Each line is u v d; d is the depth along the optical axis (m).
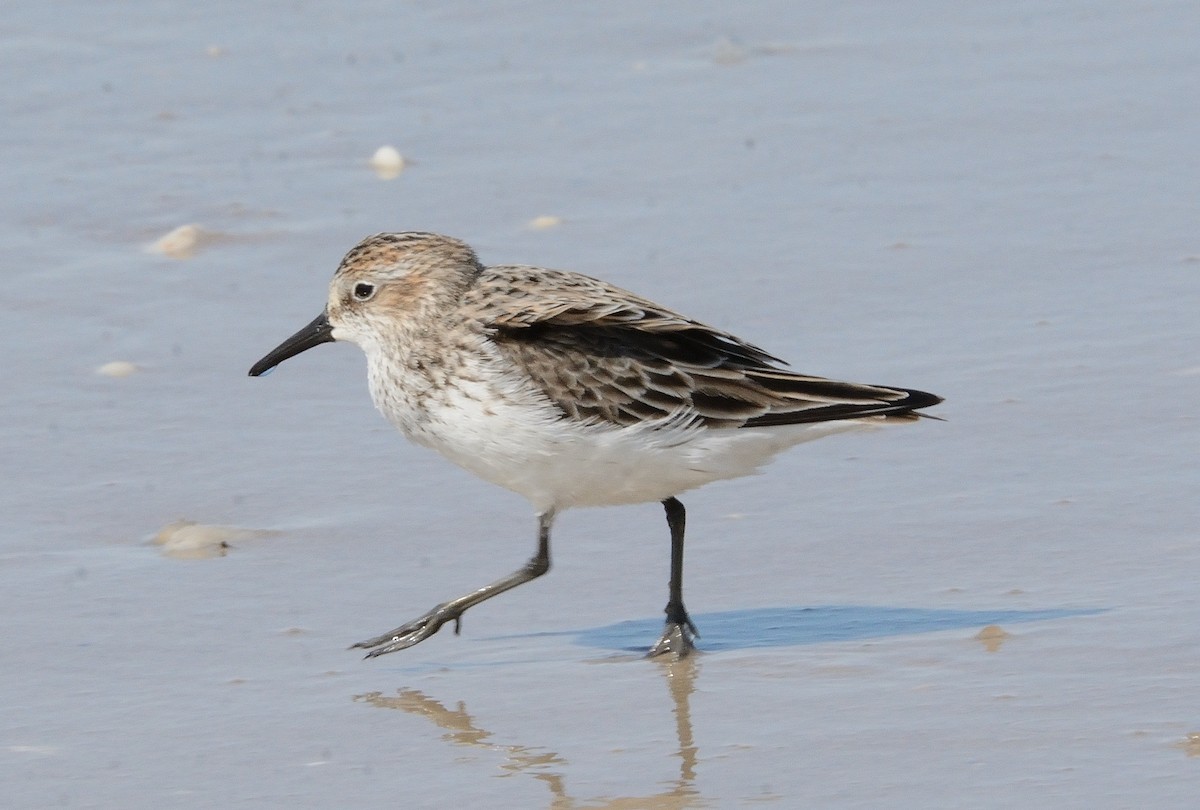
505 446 10.96
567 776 9.14
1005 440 13.31
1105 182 18.17
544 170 19.19
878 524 12.23
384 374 11.36
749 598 11.42
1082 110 20.03
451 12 23.97
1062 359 14.56
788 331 15.40
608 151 19.66
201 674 10.50
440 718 9.91
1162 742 9.02
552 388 10.84
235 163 19.64
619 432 10.83
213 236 17.84
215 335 15.87
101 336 15.84
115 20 23.81
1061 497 12.38
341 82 21.86
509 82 21.67
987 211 17.69
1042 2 23.47
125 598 11.48
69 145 20.14
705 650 10.73
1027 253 16.69
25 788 9.16
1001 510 12.27
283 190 18.91
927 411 13.83
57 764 9.41
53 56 22.66
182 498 13.00
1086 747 9.02
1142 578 11.12
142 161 19.70
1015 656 10.20
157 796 9.05
